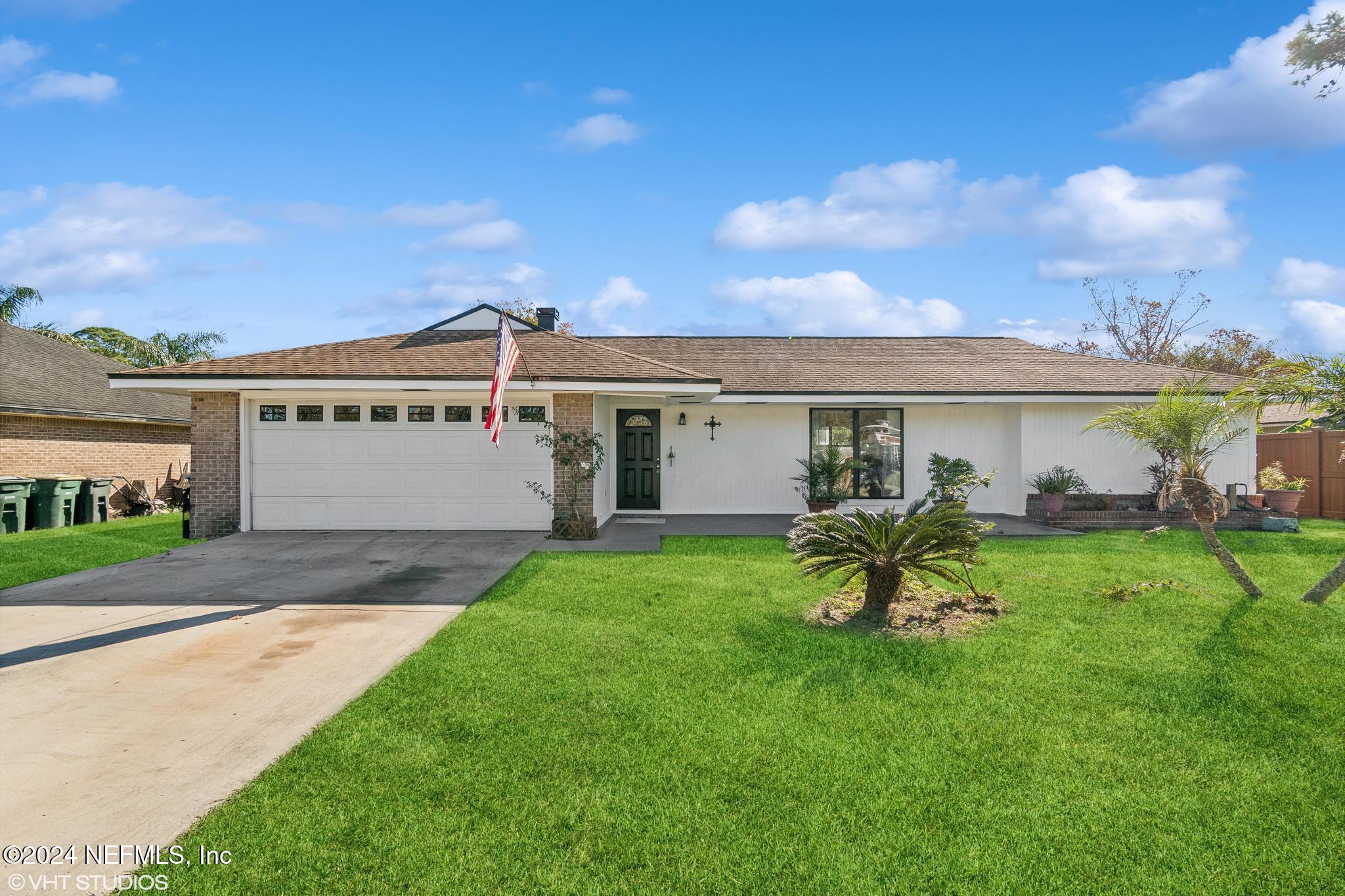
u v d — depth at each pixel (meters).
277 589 8.10
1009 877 2.93
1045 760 3.89
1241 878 2.92
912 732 4.23
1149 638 6.05
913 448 15.48
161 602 7.51
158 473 19.95
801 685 4.97
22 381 16.17
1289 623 6.47
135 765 3.81
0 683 5.04
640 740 4.12
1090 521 13.48
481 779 3.67
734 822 3.31
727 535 12.43
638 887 2.85
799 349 17.69
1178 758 3.92
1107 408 14.43
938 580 8.38
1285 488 14.33
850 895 2.82
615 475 15.51
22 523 14.23
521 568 9.12
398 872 2.92
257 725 4.34
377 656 5.68
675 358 16.75
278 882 2.85
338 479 12.53
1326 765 3.84
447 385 11.84
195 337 30.34
